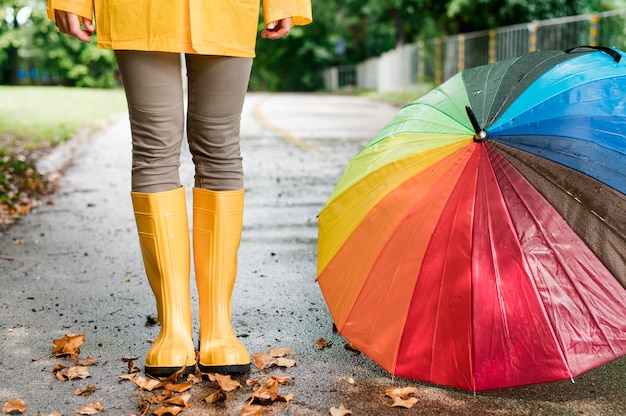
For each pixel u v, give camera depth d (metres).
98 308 3.45
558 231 2.30
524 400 2.39
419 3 23.84
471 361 2.30
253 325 3.15
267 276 3.95
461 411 2.30
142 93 2.47
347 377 2.59
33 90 30.53
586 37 14.02
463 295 2.31
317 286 3.76
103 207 6.23
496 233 2.32
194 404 2.36
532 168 2.33
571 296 2.28
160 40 2.36
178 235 2.58
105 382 2.57
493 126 2.36
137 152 2.54
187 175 7.97
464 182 2.36
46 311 3.40
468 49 20.73
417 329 2.35
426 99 2.63
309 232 5.08
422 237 2.36
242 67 2.53
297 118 16.55
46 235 5.12
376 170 2.49
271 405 2.36
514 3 20.00
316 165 8.55
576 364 2.25
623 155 2.30
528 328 2.28
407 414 2.28
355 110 19.98
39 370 2.69
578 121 2.31
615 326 2.26
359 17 47.50
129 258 4.45
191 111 2.59
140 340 3.00
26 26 44.12
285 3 2.52
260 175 7.79
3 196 6.21
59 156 9.80
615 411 2.30
